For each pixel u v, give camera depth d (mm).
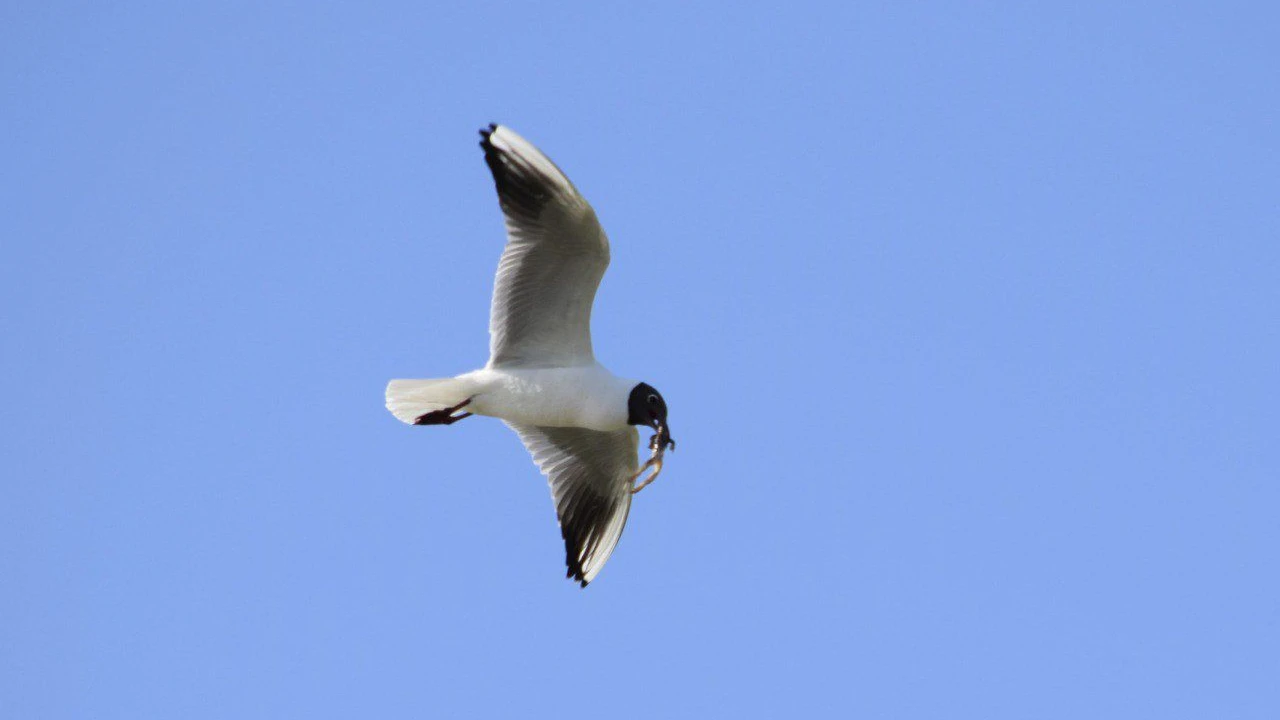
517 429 15711
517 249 13586
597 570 15773
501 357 14047
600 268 13531
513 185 13352
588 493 15820
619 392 14086
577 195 12961
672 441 14227
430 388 13930
